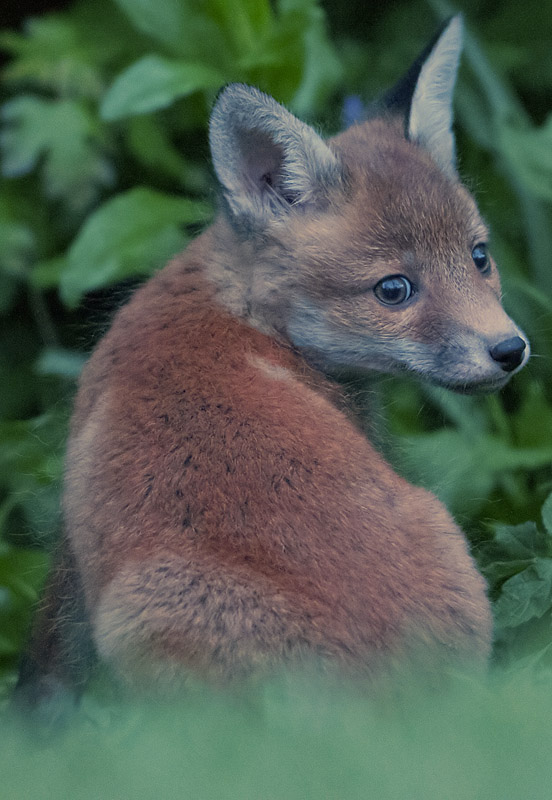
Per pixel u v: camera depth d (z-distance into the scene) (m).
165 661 6.45
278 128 8.59
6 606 10.42
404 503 7.33
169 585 6.61
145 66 12.19
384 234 8.43
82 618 8.03
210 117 8.38
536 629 8.09
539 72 15.32
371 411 9.14
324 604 6.59
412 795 4.07
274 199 8.67
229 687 6.29
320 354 8.60
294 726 5.73
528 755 4.30
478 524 10.06
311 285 8.44
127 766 4.59
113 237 12.51
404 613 6.73
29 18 16.67
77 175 14.72
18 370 15.63
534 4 15.36
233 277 8.45
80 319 15.17
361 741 4.70
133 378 7.65
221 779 4.36
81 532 7.39
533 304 12.80
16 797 4.51
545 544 8.82
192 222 11.12
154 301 8.27
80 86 14.93
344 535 6.89
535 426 11.64
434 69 9.44
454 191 8.84
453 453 11.09
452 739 4.61
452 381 8.38
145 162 15.00
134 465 7.20
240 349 7.98
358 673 6.44
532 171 13.28
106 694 7.56
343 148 9.01
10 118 14.95
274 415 7.33
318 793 4.20
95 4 15.59
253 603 6.48
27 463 11.62
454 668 6.70
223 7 12.73
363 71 15.27
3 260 14.91
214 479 7.00
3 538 11.53
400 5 15.70
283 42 12.41
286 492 6.96
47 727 8.18
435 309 8.41
